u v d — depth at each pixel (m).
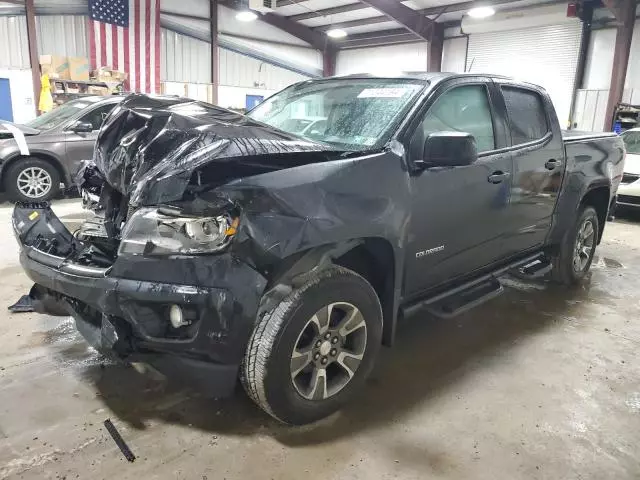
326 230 2.06
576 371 2.87
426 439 2.21
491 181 2.93
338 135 2.69
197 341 1.93
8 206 7.13
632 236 6.55
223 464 2.02
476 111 2.99
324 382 2.27
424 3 14.06
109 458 2.03
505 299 4.05
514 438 2.24
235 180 1.94
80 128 7.35
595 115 11.95
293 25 17.56
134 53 13.88
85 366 2.74
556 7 12.21
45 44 12.73
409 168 2.44
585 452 2.15
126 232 1.98
